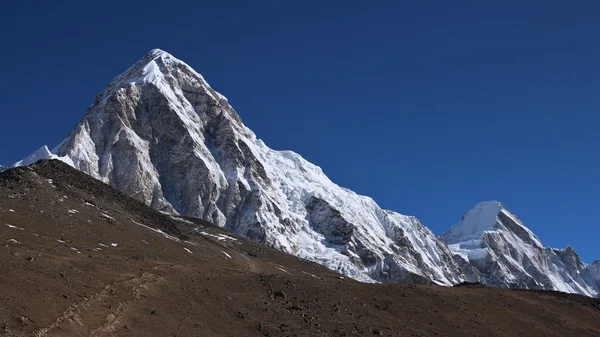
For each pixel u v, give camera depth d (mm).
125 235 77875
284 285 68375
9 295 39188
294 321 57375
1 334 33500
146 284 52844
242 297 60344
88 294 44719
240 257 106312
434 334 66062
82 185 99500
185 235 104188
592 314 89812
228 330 49969
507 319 77875
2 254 46719
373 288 77062
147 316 45594
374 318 65625
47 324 37062
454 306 77062
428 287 85125
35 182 84312
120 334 40594
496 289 94750
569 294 99375
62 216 73938
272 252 140625
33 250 53188
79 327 38812
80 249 61281
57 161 104375
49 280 44406
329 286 72375
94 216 80812
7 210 67625
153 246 78125
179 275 61000
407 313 70375
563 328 80312
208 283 61062
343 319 62062
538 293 97438
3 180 81750
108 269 53531
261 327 53188
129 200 106938
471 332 69562
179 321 47500
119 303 45688
